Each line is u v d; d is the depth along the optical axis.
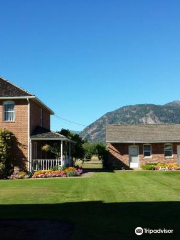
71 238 9.51
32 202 15.42
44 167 32.59
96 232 10.12
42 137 31.31
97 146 47.59
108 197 16.55
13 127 31.39
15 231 10.39
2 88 32.00
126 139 41.19
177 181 23.98
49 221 11.61
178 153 41.59
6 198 16.59
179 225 10.86
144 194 17.45
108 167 40.88
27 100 31.55
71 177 28.09
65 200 15.85
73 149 45.00
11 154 31.00
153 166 37.75
